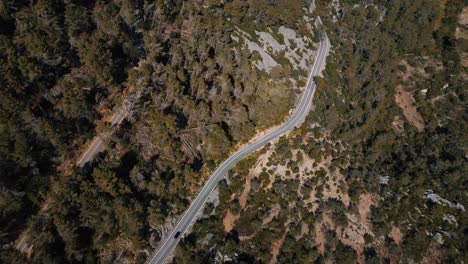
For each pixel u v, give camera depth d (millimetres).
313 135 140250
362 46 175500
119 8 127875
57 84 109812
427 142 163750
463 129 168875
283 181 128875
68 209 94812
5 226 94188
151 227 110438
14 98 97188
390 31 195250
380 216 136250
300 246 121125
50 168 105625
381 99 165875
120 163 109062
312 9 180625
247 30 146750
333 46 167250
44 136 101562
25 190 97875
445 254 136375
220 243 114312
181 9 143250
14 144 95938
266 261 115625
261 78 136000
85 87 111938
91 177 105000
